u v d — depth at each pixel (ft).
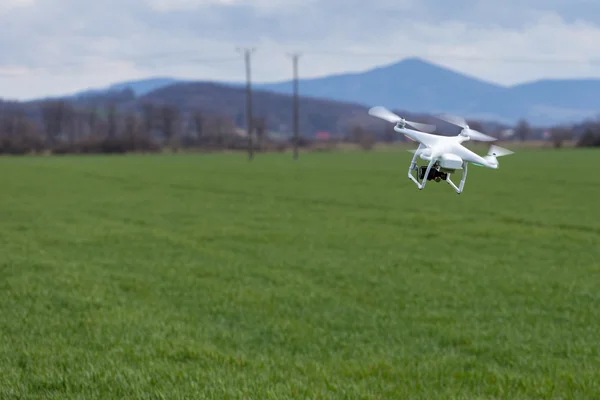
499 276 89.86
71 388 42.45
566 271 93.25
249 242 122.01
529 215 161.99
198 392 40.73
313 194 223.30
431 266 98.12
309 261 102.01
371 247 116.47
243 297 76.38
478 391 44.09
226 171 349.82
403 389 43.88
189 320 65.67
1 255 103.09
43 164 439.22
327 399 40.68
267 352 55.21
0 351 51.52
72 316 65.00
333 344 57.98
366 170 353.10
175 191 237.04
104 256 105.40
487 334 61.05
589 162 400.06
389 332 62.49
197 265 97.66
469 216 162.30
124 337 57.11
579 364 51.16
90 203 194.80
